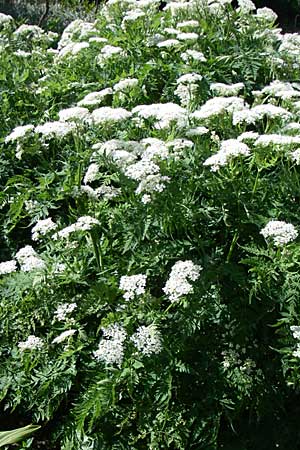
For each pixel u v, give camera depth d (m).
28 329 1.70
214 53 2.24
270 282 1.58
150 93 2.15
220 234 1.71
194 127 1.77
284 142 1.64
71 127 1.83
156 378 1.55
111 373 1.56
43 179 1.83
